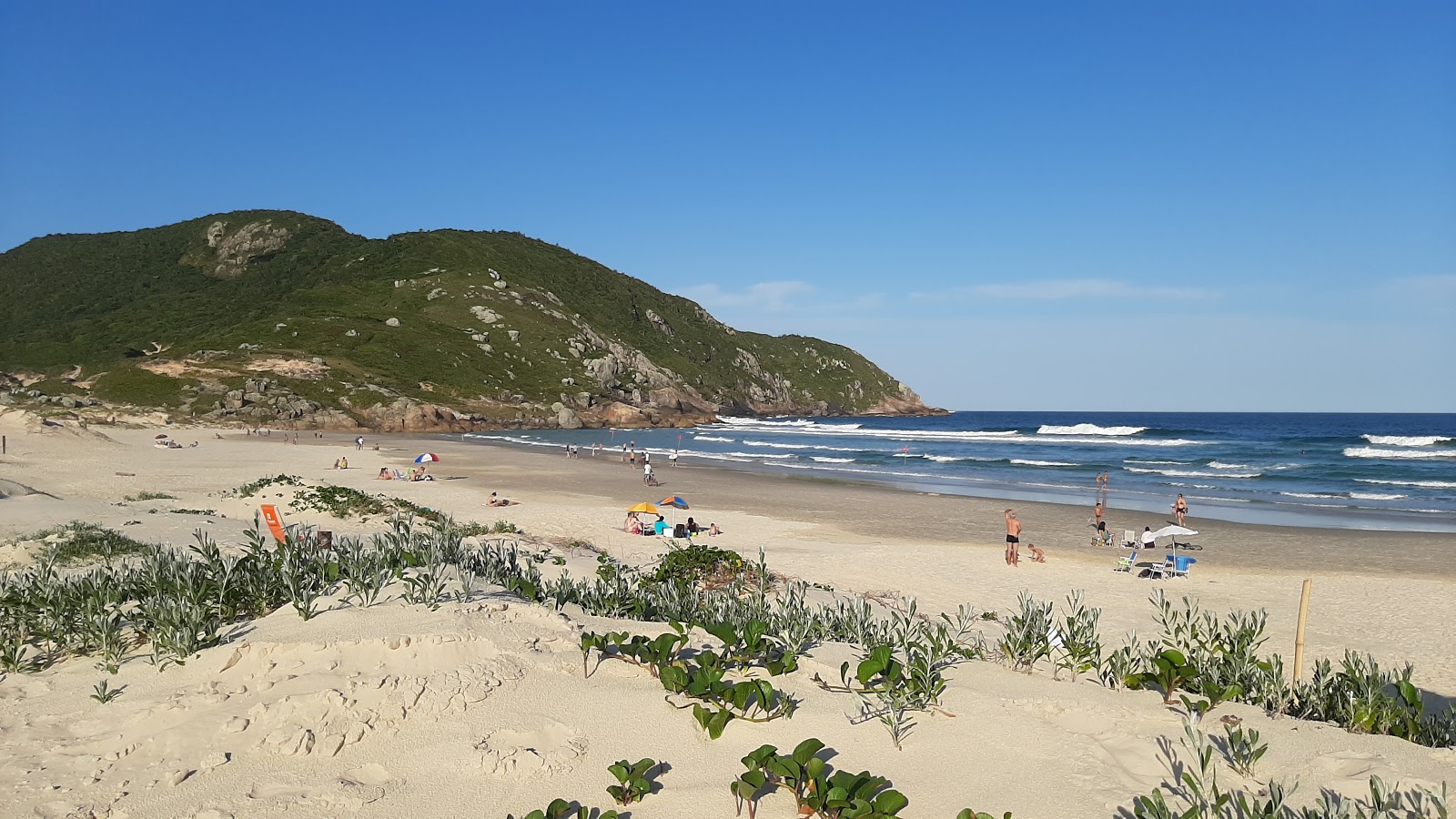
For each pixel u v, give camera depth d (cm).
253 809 374
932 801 382
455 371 11319
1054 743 438
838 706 481
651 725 451
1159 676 554
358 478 3559
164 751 418
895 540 2244
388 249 16338
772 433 10262
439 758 414
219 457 4491
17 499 1742
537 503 2875
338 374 9981
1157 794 346
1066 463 5006
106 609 593
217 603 596
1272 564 1958
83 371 9944
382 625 530
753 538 2200
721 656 538
